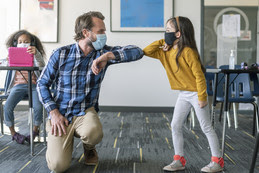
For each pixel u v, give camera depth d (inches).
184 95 73.8
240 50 180.7
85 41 71.0
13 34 106.7
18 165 79.5
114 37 183.0
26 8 183.0
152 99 183.8
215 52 181.8
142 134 120.0
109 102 185.0
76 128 73.3
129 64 183.2
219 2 179.8
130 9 181.0
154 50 74.4
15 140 104.3
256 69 92.6
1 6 183.5
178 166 74.9
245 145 104.1
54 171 71.2
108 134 119.6
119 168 77.2
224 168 78.0
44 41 183.2
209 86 142.7
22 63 89.2
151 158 86.5
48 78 73.9
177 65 70.9
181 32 69.7
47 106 72.0
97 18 70.7
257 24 179.2
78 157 86.8
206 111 71.7
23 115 168.7
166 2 179.9
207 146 101.0
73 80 72.8
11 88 106.7
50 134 72.7
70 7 182.7
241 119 160.4
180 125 75.2
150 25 181.2
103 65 69.6
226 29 180.7
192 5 180.5
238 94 122.2
